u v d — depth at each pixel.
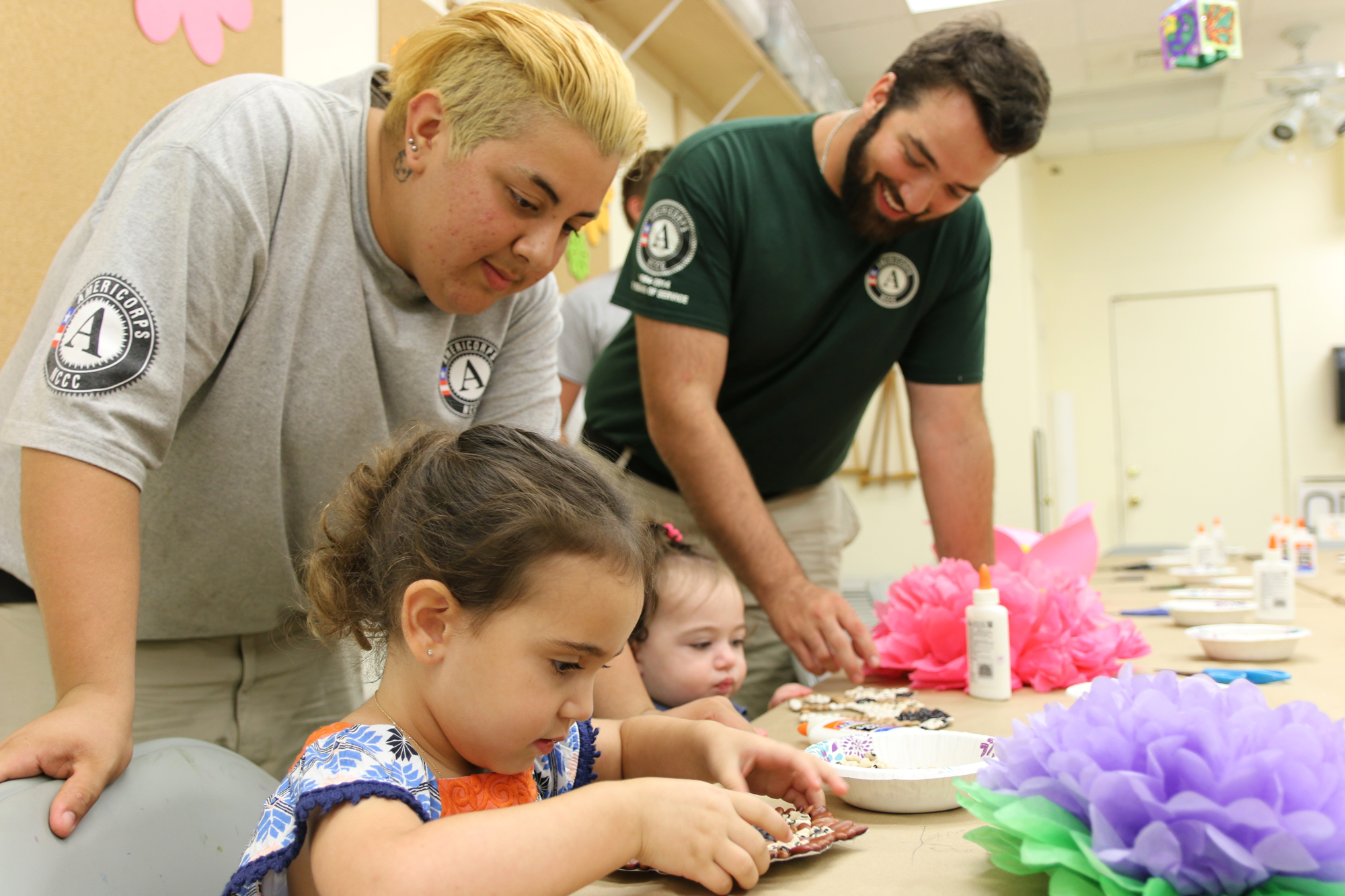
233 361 0.99
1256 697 0.63
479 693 0.66
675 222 1.52
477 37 0.92
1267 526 5.93
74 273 0.84
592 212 0.98
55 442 0.75
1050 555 1.81
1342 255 5.82
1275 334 5.94
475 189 0.93
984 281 1.77
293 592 1.16
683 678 1.53
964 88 1.37
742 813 0.67
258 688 1.21
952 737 0.89
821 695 1.29
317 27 1.89
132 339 0.80
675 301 1.51
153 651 1.13
